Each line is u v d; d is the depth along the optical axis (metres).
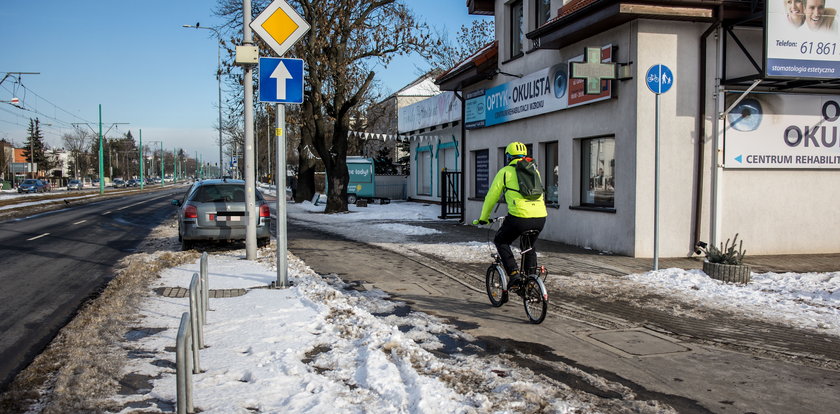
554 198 14.03
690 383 4.46
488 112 16.80
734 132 11.07
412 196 34.03
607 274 9.23
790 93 11.28
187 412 3.52
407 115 29.81
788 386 4.42
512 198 6.35
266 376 4.27
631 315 6.66
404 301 7.38
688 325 6.21
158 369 4.46
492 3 17.52
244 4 10.36
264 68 7.70
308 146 33.16
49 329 5.99
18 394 3.96
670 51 10.84
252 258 10.37
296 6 22.91
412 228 16.70
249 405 3.74
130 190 72.81
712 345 5.50
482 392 4.12
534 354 5.18
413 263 10.46
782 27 9.91
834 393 4.28
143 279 8.17
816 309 6.83
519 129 15.28
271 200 36.41
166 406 3.73
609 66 10.55
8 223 20.17
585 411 3.82
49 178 103.62
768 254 11.45
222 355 4.80
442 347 5.38
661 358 5.09
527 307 6.42
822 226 11.70
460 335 5.80
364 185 31.47
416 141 33.00
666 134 10.89
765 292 7.80
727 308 6.96
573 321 6.41
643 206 10.87
